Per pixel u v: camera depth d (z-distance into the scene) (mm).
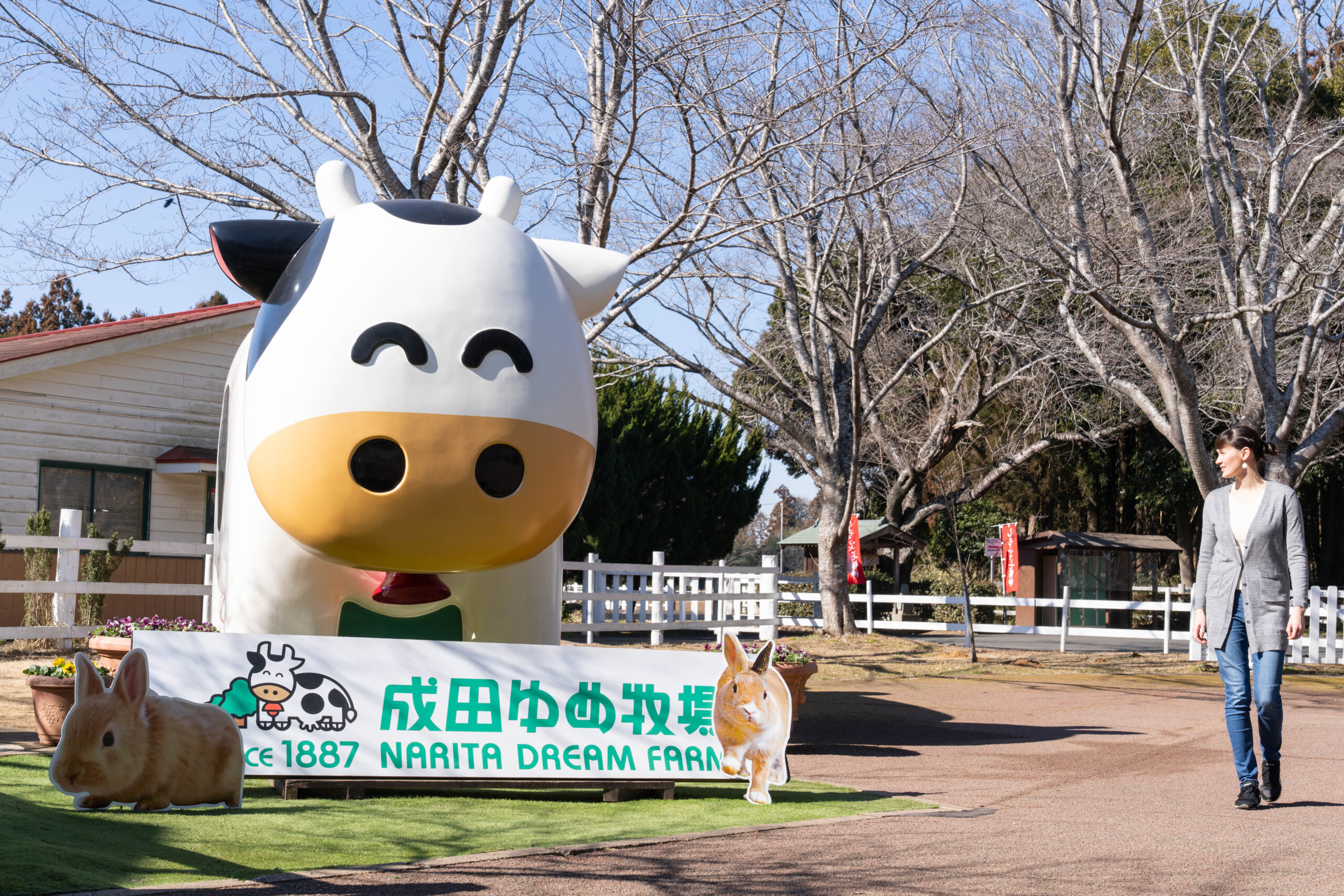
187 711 4969
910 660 15805
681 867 4324
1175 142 19359
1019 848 4738
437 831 4793
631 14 12117
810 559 28328
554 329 5527
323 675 5336
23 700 8266
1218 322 19578
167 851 4203
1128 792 6344
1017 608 23656
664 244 12508
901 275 18266
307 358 5254
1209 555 6012
